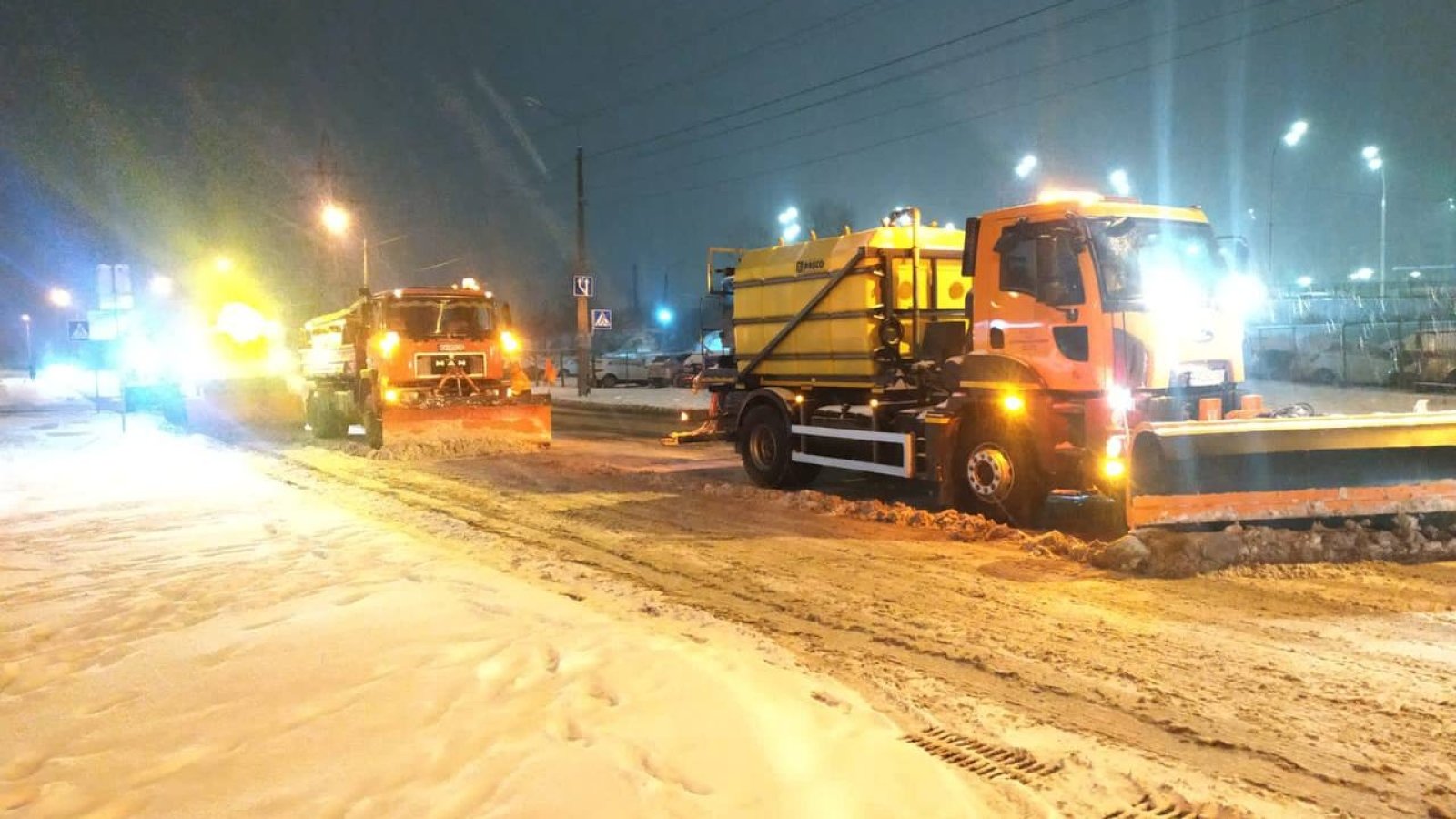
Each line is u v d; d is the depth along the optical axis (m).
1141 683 5.70
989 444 10.25
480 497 12.87
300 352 24.52
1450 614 6.83
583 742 4.39
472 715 4.70
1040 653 6.24
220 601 7.09
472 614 6.52
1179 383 9.27
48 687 5.21
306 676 5.27
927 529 10.23
